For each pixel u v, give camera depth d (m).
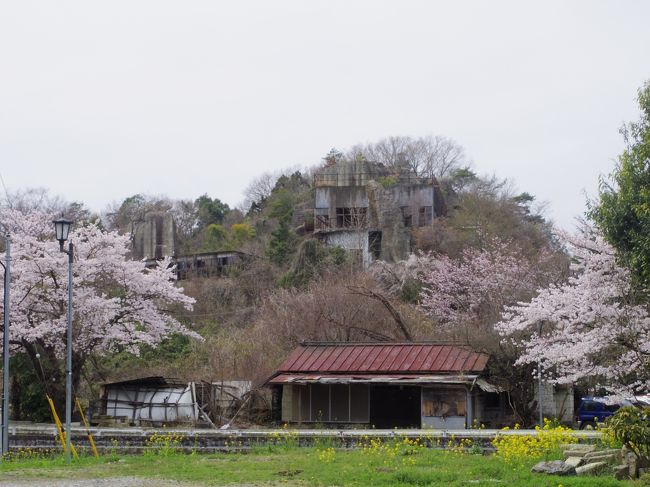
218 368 39.56
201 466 21.06
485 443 22.91
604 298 25.30
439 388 32.16
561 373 27.78
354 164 77.12
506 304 41.12
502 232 62.12
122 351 46.47
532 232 66.81
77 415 34.75
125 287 34.81
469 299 46.00
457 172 83.94
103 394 36.22
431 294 49.50
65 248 33.53
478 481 16.08
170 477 18.95
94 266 33.59
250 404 36.19
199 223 85.94
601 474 16.23
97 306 32.75
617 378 26.47
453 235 60.91
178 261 66.75
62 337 33.44
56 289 33.34
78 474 20.08
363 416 33.50
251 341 44.03
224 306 56.62
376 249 61.69
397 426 34.66
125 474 19.81
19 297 32.78
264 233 74.06
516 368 32.44
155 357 46.12
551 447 19.77
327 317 42.97
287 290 52.34
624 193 22.39
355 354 35.19
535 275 44.78
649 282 22.06
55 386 34.06
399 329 43.78
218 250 68.56
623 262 23.19
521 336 31.88
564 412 33.47
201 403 35.97
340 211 65.25
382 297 42.50
